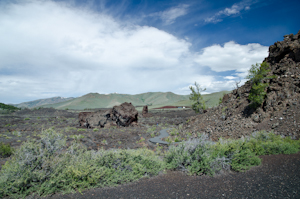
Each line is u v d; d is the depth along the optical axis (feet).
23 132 77.41
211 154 22.47
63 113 289.33
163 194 15.06
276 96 53.01
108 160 20.38
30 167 16.48
